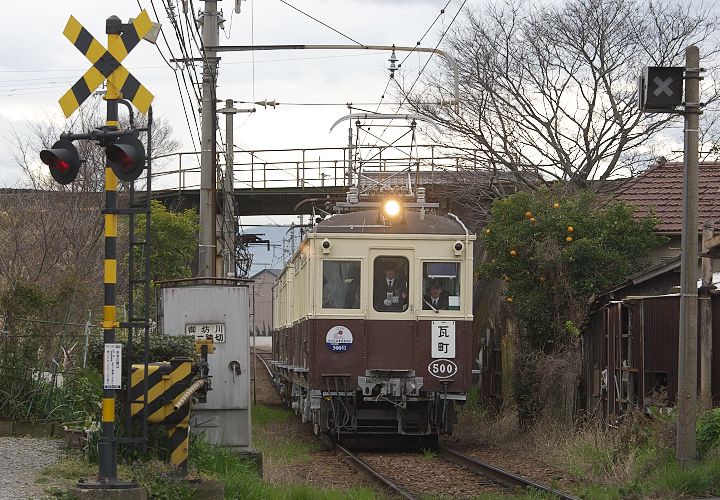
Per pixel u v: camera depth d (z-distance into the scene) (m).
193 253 31.86
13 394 15.90
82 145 34.38
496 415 24.16
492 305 29.83
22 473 11.53
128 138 10.64
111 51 10.67
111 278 10.68
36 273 26.69
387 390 19.88
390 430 21.19
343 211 22.45
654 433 15.40
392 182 27.03
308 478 15.96
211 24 21.97
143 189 36.53
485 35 33.44
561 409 20.92
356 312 20.05
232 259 29.14
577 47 32.47
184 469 11.70
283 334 29.03
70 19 10.69
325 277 20.14
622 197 27.28
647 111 14.87
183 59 18.36
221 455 13.36
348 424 20.45
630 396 18.28
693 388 14.49
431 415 20.28
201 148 21.70
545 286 22.88
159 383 11.69
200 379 12.91
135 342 12.88
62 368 17.12
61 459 12.52
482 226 33.69
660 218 25.33
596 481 14.99
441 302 20.20
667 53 32.44
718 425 14.91
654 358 17.72
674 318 17.27
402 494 13.89
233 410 15.12
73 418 15.27
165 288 15.36
